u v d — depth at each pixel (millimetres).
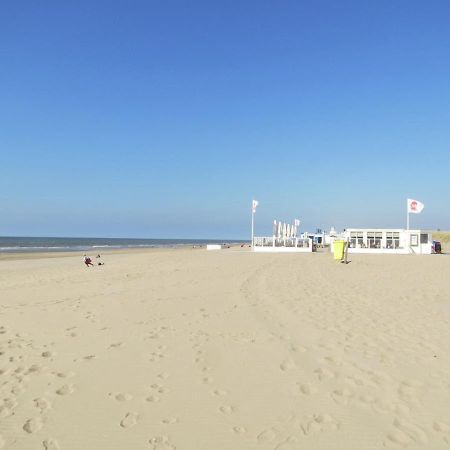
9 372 5367
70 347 6379
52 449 3596
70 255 44438
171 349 6168
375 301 9844
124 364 5578
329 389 4676
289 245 41438
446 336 6711
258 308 8922
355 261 23891
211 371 5273
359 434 3729
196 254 35469
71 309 9242
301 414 4113
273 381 4922
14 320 8266
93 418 4113
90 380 5059
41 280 16281
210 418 4070
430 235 39125
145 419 4078
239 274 15680
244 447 3561
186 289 11836
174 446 3602
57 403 4453
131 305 9531
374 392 4578
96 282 14500
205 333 6977
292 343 6348
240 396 4543
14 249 64812
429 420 3959
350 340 6488
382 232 39250
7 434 3836
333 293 10977
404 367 5309
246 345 6281
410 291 11477
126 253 49375
